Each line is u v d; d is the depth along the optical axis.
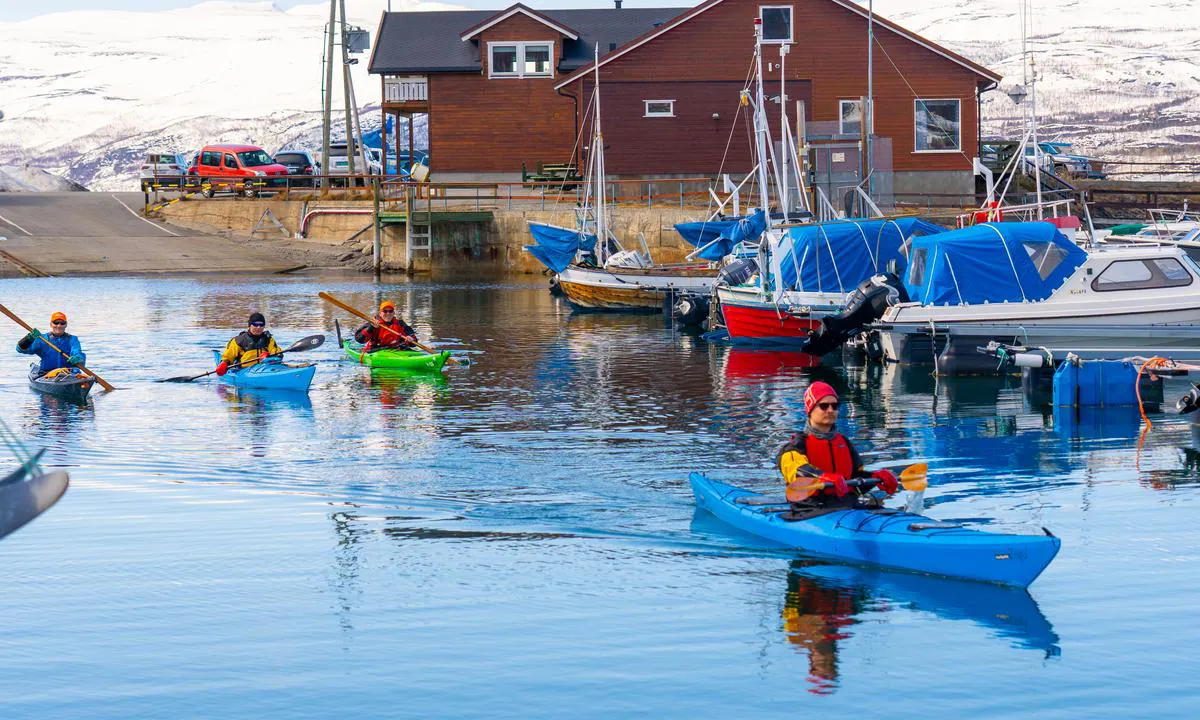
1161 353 23.12
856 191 37.47
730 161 52.97
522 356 28.33
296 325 34.22
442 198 53.34
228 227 58.38
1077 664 9.61
